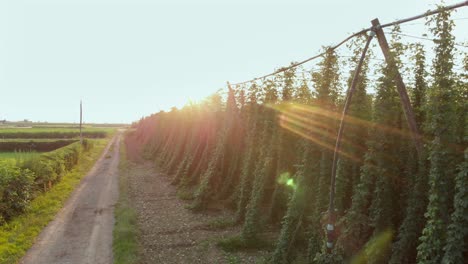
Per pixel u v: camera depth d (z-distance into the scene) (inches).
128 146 2188.7
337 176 295.4
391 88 265.4
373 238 258.1
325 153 325.1
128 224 494.6
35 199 632.4
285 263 331.6
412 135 249.0
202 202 583.2
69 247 425.7
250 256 389.1
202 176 716.7
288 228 342.0
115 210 601.3
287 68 409.1
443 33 216.7
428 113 229.9
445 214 209.0
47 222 529.3
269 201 477.1
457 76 224.1
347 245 272.2
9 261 372.8
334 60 330.3
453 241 195.2
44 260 385.7
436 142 214.7
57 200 664.4
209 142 745.6
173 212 577.9
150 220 531.8
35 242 443.8
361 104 300.2
